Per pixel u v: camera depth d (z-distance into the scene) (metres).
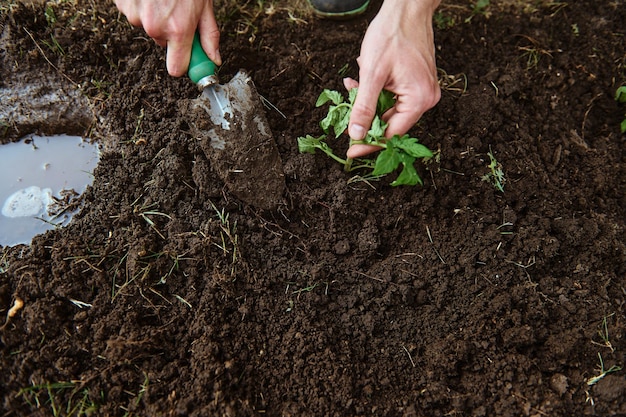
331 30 0.75
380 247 0.64
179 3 0.58
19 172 0.68
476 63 0.74
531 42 0.76
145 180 0.65
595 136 0.73
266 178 0.64
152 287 0.59
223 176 0.63
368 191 0.65
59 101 0.71
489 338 0.59
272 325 0.59
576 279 0.63
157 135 0.67
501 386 0.57
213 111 0.63
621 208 0.68
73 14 0.73
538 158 0.68
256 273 0.61
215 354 0.56
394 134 0.58
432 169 0.66
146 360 0.56
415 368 0.59
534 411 0.56
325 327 0.60
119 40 0.71
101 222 0.62
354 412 0.56
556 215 0.65
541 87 0.74
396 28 0.58
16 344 0.56
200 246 0.60
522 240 0.63
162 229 0.62
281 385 0.57
